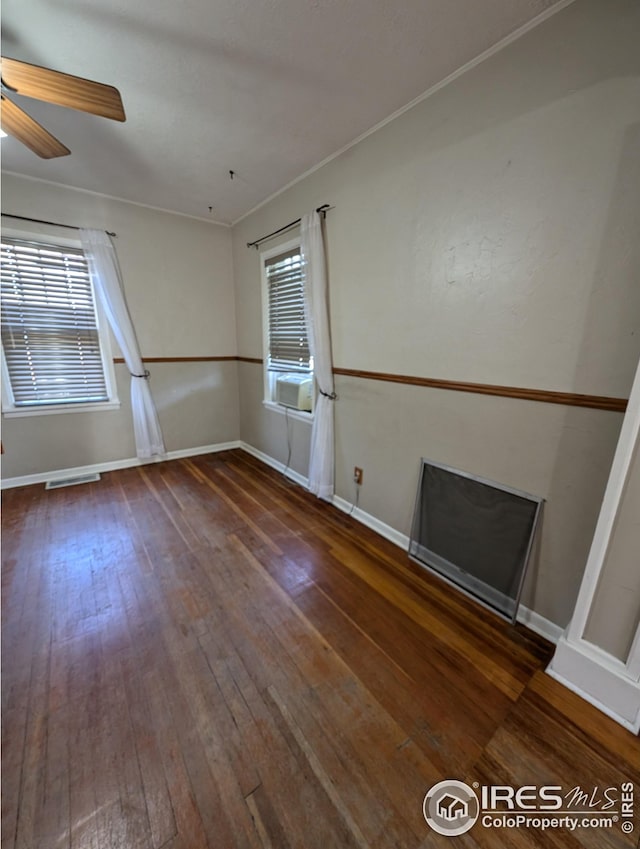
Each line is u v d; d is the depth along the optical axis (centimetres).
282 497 296
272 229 308
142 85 169
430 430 199
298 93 174
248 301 365
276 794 101
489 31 138
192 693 130
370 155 206
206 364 388
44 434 312
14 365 293
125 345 328
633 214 118
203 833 93
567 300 137
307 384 302
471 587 183
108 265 307
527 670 141
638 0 109
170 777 104
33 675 135
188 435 391
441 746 114
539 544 157
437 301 183
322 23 135
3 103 135
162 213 333
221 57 152
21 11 130
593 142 123
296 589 186
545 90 132
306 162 241
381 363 222
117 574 196
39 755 109
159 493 299
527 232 145
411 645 152
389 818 96
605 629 124
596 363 133
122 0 126
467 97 157
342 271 238
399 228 196
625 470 114
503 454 167
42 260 289
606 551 120
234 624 162
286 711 124
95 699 127
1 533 236
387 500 233
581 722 121
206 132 207
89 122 197
